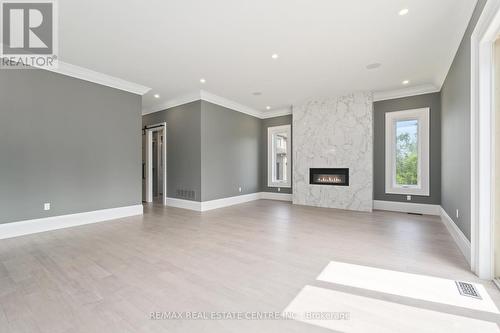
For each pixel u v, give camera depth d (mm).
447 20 2773
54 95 3945
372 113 5531
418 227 4090
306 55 3703
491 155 2238
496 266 2209
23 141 3625
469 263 2572
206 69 4242
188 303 1842
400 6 2559
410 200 5328
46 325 1583
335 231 3852
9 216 3494
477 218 2326
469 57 2633
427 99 5109
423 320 1637
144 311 1738
